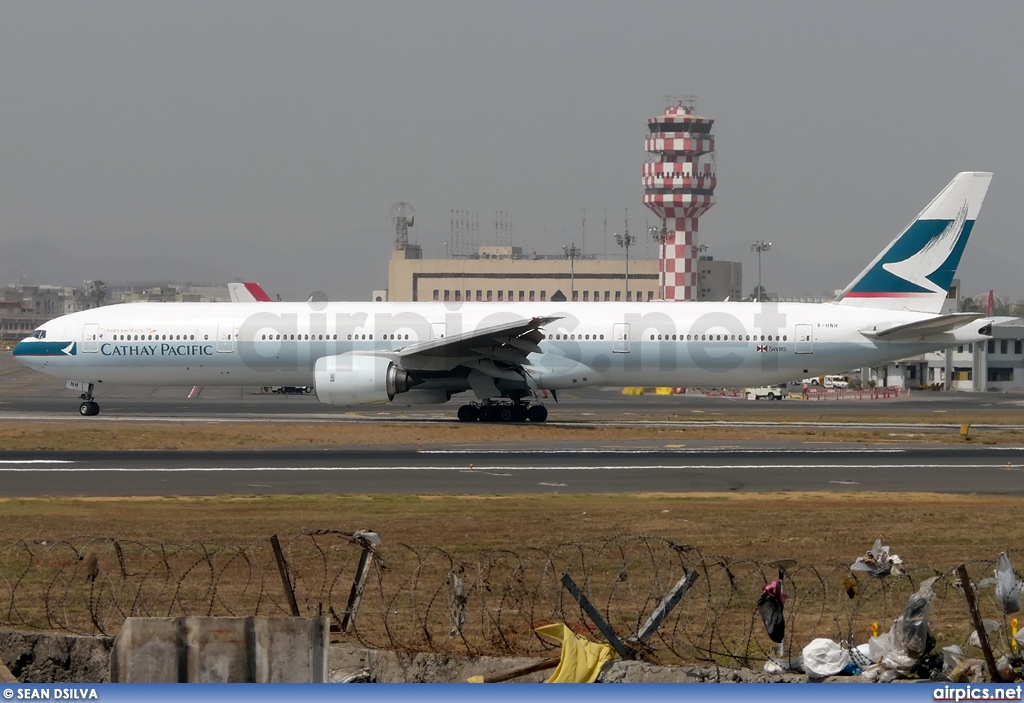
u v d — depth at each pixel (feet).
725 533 363.35
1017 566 312.50
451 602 256.52
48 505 423.64
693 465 560.20
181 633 201.36
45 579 288.71
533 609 258.16
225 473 522.06
